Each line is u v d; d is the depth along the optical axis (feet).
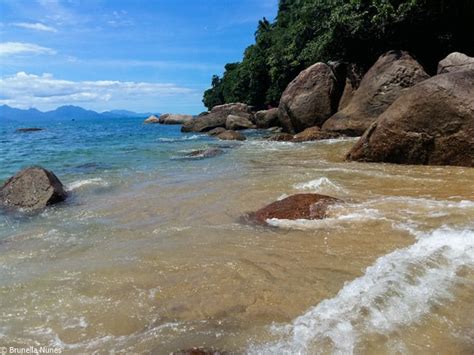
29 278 15.08
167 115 185.88
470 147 30.60
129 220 22.58
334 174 30.99
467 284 11.98
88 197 28.89
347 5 64.08
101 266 15.81
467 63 46.68
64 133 126.72
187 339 10.60
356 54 69.92
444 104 31.37
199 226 20.51
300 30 90.63
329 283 13.28
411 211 19.70
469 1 55.83
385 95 52.49
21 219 24.16
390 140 34.30
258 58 142.82
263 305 12.16
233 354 9.75
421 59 65.72
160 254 16.74
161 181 33.19
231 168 37.93
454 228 16.70
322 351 9.53
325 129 59.57
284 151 48.57
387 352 9.33
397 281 12.44
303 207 20.92
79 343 10.77
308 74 67.26
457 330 9.94
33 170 28.76
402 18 58.59
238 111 107.65
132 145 70.13
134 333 11.09
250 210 22.79
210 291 13.24
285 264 14.99
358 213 19.77
